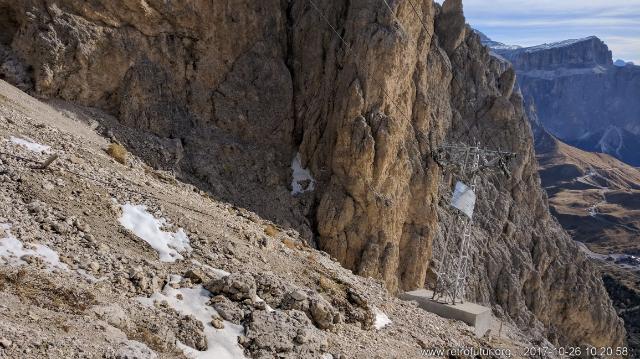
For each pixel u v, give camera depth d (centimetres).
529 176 5944
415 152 4188
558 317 5841
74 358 1275
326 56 4053
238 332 1759
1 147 2125
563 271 5853
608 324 6112
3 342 1197
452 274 3600
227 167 3631
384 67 3759
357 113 3712
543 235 5847
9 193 1881
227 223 2522
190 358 1565
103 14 3303
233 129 3819
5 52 3073
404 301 3095
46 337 1294
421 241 4091
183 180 3325
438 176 4241
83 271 1683
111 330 1474
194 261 2039
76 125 2966
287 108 4028
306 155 3950
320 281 2392
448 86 5362
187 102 3697
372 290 2864
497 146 5606
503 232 5412
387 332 2392
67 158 2311
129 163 2831
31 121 2539
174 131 3544
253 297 1906
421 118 4325
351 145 3688
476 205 5219
